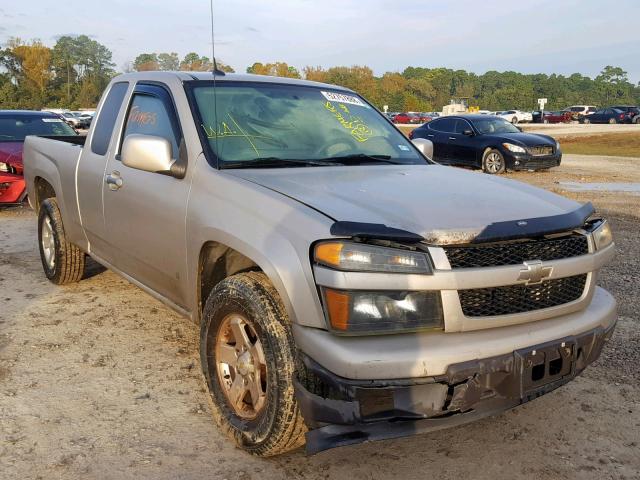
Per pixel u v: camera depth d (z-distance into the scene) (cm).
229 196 317
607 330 300
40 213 571
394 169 372
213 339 317
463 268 259
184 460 297
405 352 247
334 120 418
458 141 1650
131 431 322
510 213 285
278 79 436
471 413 264
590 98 18538
